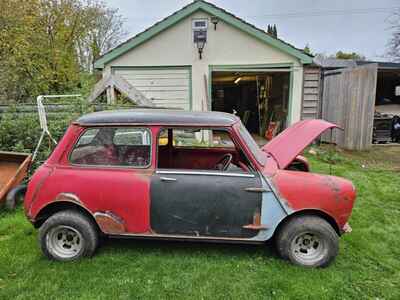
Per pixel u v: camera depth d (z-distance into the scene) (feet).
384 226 12.14
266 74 38.09
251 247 10.21
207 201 8.73
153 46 27.81
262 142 34.83
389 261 9.56
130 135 9.04
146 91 28.53
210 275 8.66
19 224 11.62
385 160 24.26
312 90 29.04
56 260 9.23
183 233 8.97
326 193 8.68
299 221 8.86
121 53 27.53
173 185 8.73
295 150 9.66
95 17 57.06
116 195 8.79
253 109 47.85
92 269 8.86
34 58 35.86
